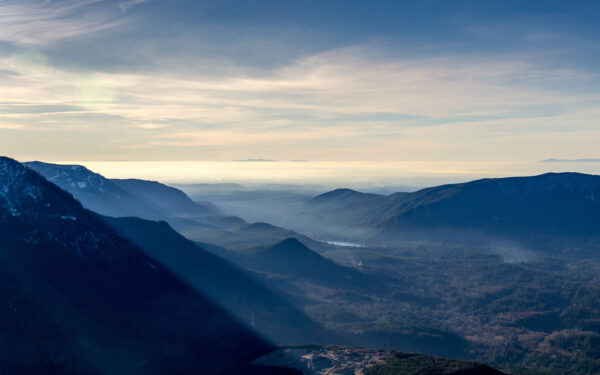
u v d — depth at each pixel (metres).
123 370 153.25
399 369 154.38
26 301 153.62
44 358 141.00
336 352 177.25
